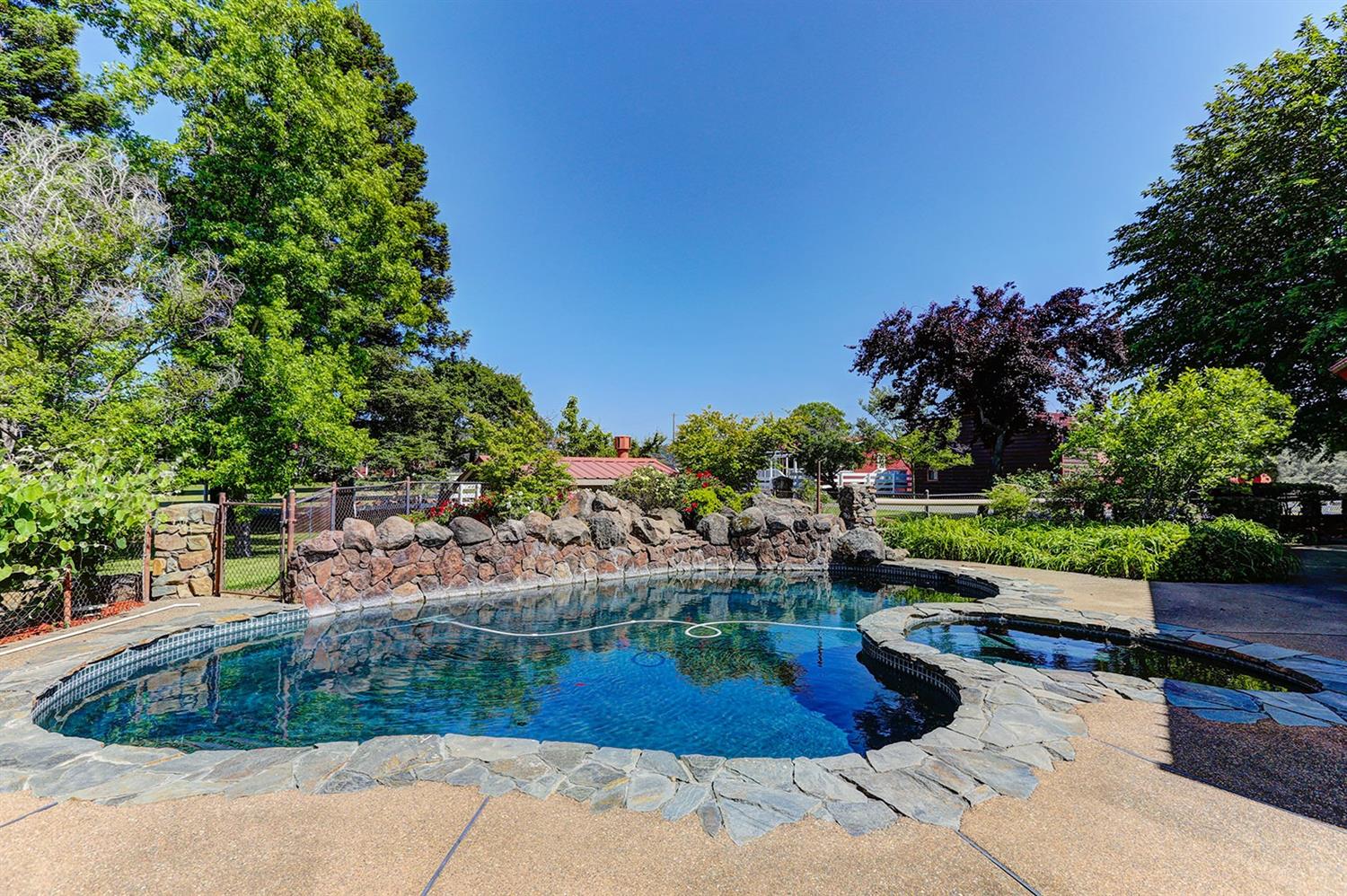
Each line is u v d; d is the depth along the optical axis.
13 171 8.22
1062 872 2.03
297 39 13.04
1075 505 11.38
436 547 8.55
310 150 12.84
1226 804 2.49
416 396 19.25
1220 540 8.05
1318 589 7.21
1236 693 3.88
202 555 7.58
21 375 7.78
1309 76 11.88
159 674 5.20
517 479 12.34
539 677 5.23
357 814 2.44
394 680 5.13
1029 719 3.44
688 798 2.56
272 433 11.67
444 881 2.00
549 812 2.45
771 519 11.48
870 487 12.52
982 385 14.12
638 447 37.66
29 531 5.16
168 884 1.99
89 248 8.62
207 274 10.98
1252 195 12.66
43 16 11.66
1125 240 15.32
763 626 7.07
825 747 3.87
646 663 5.65
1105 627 5.65
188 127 11.70
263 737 3.96
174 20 11.69
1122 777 2.74
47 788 2.66
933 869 2.05
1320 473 19.16
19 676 4.19
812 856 2.13
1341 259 11.27
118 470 7.04
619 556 10.54
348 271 14.02
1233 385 9.24
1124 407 10.07
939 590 9.18
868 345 15.15
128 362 9.47
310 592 7.16
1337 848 2.17
